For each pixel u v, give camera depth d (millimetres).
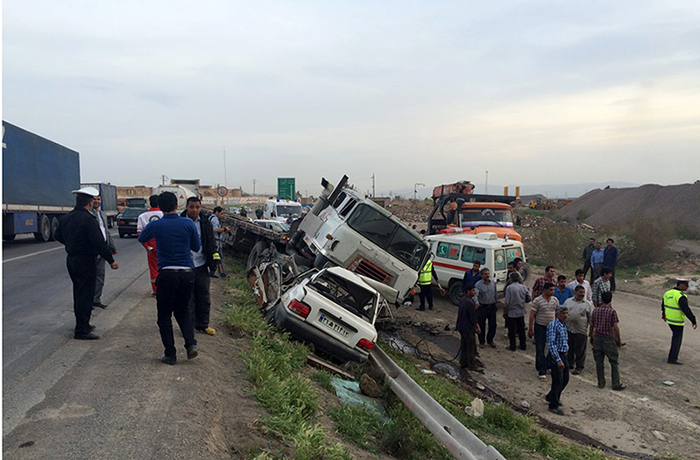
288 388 5305
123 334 6316
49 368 5016
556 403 7996
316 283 8422
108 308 7840
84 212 5898
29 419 3910
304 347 7281
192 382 4844
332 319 7711
